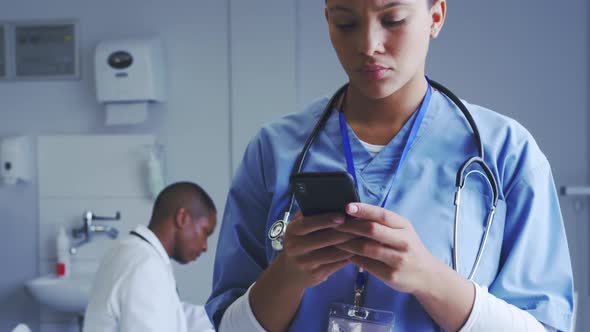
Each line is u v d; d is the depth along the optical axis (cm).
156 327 208
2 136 370
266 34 350
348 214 77
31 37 367
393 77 88
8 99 369
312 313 95
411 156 98
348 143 101
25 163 364
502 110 337
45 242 367
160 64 353
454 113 101
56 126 367
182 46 357
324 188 77
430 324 91
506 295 92
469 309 84
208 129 356
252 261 108
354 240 80
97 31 363
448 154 98
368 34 84
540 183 96
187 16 357
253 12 351
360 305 92
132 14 360
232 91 352
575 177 334
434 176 97
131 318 207
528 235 94
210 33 355
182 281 356
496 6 337
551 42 334
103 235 364
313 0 349
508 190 96
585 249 334
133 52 344
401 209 95
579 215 334
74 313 357
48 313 366
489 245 94
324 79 348
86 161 364
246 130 352
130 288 210
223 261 109
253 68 351
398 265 79
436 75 341
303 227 79
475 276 92
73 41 364
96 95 363
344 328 92
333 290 94
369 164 99
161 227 243
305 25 349
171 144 359
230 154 355
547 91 335
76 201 365
